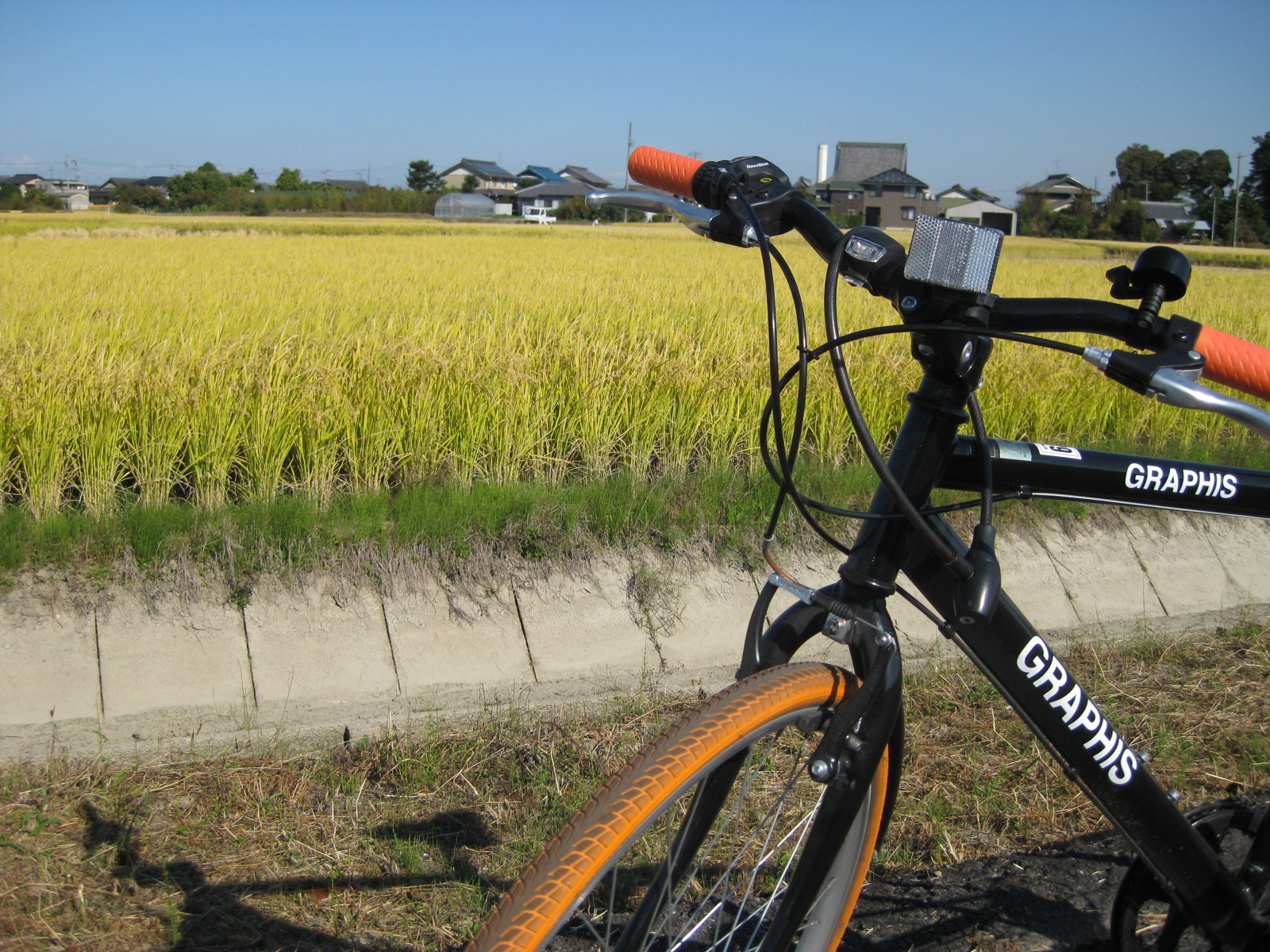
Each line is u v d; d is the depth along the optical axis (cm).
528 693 340
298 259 1939
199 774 273
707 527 418
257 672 333
